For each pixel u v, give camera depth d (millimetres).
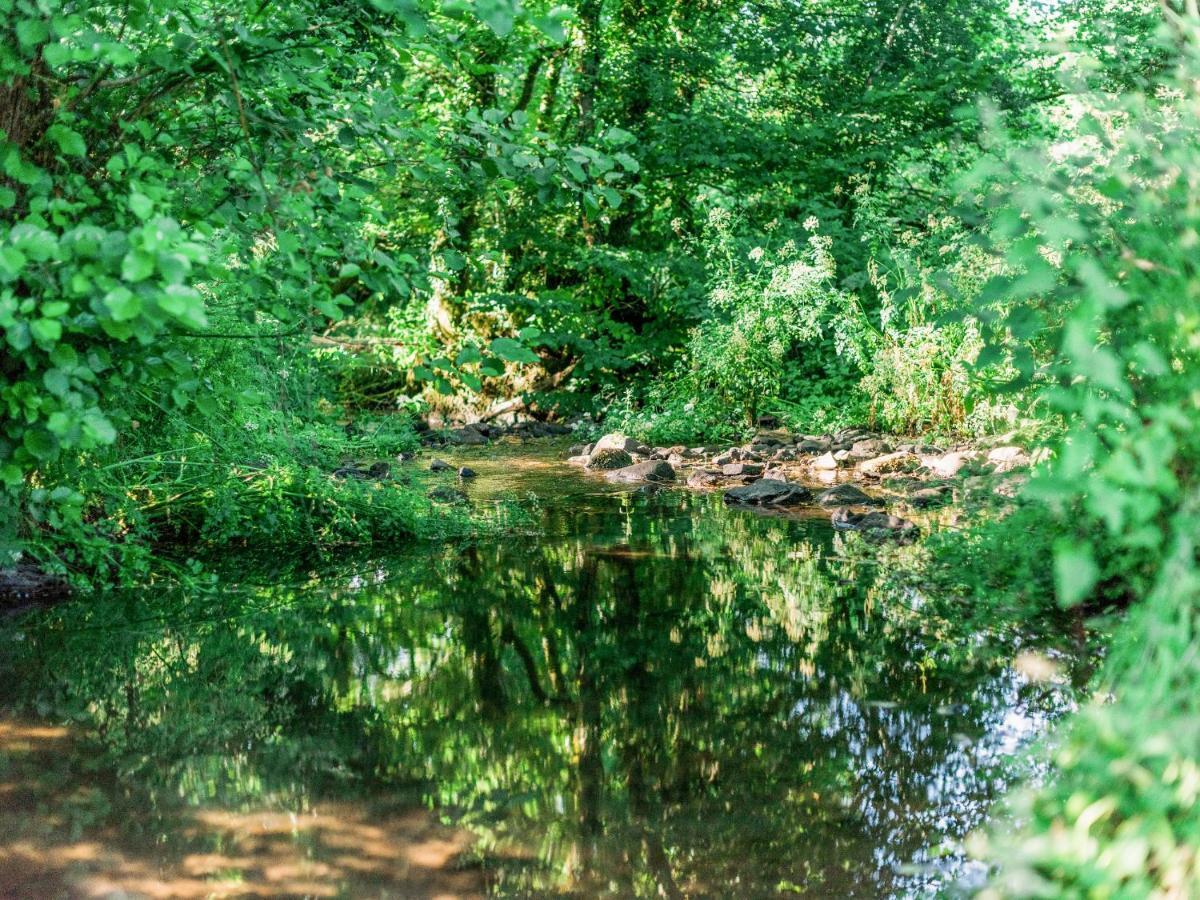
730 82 18266
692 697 4734
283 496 7965
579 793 3828
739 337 13359
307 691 4879
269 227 5023
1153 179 3244
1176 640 2568
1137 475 2574
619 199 5355
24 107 4445
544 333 15586
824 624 5711
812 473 10719
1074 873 2537
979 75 16469
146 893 3152
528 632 5730
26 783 3910
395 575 6992
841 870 3248
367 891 3168
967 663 4977
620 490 10227
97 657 5352
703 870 3273
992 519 5969
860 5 17641
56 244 3395
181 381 4598
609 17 17141
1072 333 2578
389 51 5453
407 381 17000
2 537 5750
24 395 3926
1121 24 13523
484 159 5383
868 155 16031
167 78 4746
